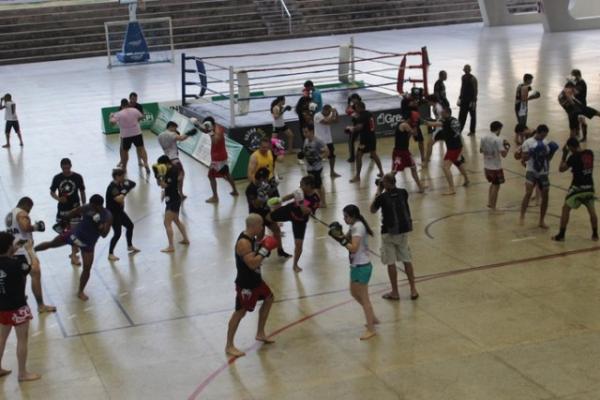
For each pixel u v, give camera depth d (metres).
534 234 13.55
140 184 17.77
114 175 13.13
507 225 14.05
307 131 14.97
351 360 9.66
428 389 8.91
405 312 10.89
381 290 11.64
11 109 21.41
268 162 13.91
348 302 11.30
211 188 17.09
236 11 41.84
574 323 10.34
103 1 42.44
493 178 14.68
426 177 17.20
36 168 19.33
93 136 22.77
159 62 36.41
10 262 9.26
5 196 17.06
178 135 16.41
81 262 13.27
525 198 13.92
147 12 40.59
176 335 10.55
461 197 15.70
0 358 9.41
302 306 11.23
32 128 23.97
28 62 38.41
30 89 30.86
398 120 21.27
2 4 41.84
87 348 10.27
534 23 44.12
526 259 12.50
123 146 18.44
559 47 35.16
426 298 11.29
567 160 12.98
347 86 24.89
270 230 14.15
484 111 23.19
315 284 11.96
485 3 43.34
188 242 13.91
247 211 15.61
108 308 11.48
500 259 12.55
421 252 12.98
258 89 27.61
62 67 36.47
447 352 9.73
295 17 42.16
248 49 38.44
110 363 9.85
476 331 10.24
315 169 15.05
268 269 12.59
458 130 15.77
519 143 15.20
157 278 12.49
